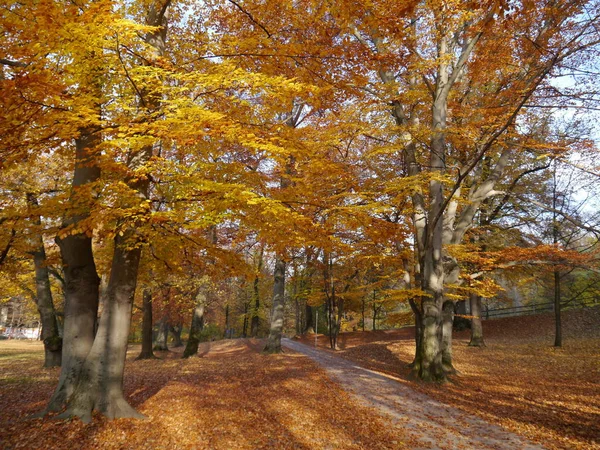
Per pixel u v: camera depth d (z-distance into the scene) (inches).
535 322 1034.7
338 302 1339.8
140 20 366.0
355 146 552.7
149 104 267.0
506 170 844.0
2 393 397.7
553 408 399.5
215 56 280.2
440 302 565.6
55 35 199.8
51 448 234.8
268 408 372.5
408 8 234.4
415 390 480.4
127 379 507.2
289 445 278.1
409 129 518.3
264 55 277.1
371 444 282.2
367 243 567.2
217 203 249.3
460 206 864.3
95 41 209.0
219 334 2251.5
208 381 502.3
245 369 610.9
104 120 253.3
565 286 1091.3
